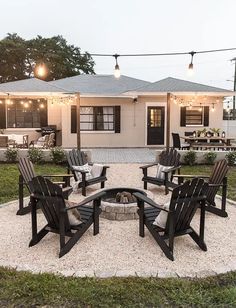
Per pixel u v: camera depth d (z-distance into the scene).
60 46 29.61
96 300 2.65
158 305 2.60
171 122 14.80
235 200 6.09
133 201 5.18
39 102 14.99
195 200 3.70
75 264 3.41
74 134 14.67
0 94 11.75
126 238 4.14
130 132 14.91
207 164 10.05
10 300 2.65
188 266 3.38
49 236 4.20
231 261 3.50
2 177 7.77
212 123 14.84
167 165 7.04
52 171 8.77
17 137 13.05
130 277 3.03
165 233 3.76
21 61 28.81
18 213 5.09
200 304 2.62
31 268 3.24
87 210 4.41
